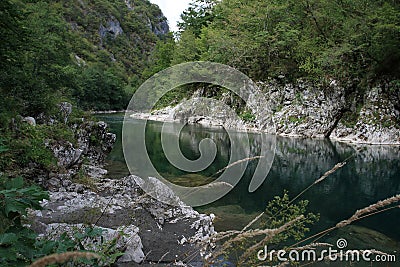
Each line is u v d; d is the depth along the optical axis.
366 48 20.06
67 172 8.27
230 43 23.33
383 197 8.13
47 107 10.79
